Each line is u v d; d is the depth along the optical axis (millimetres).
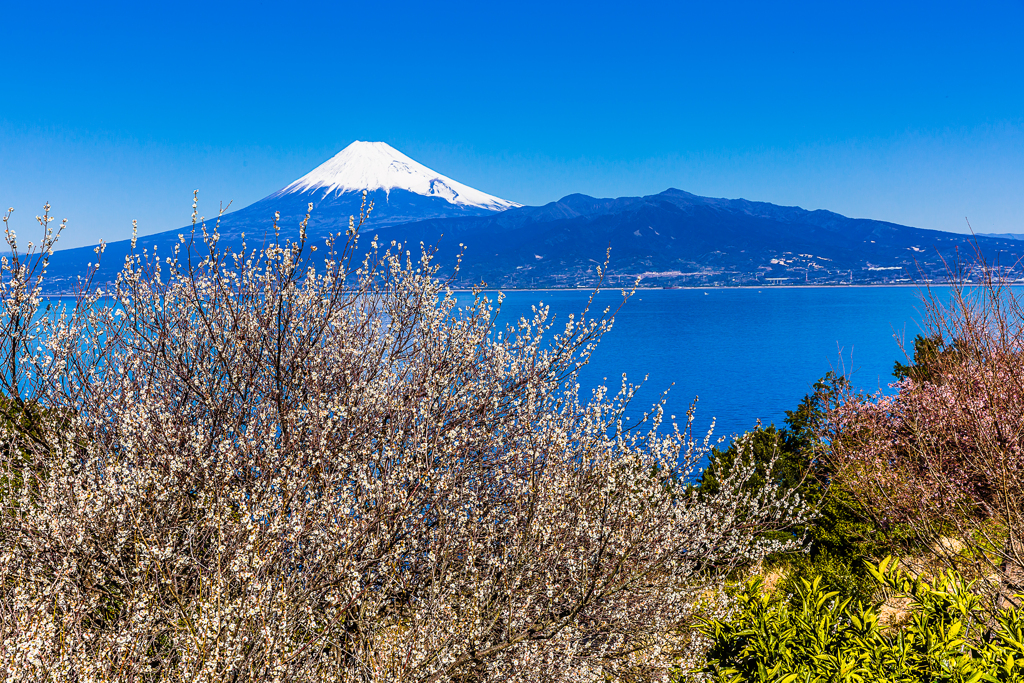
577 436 5117
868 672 3871
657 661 4992
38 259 4430
